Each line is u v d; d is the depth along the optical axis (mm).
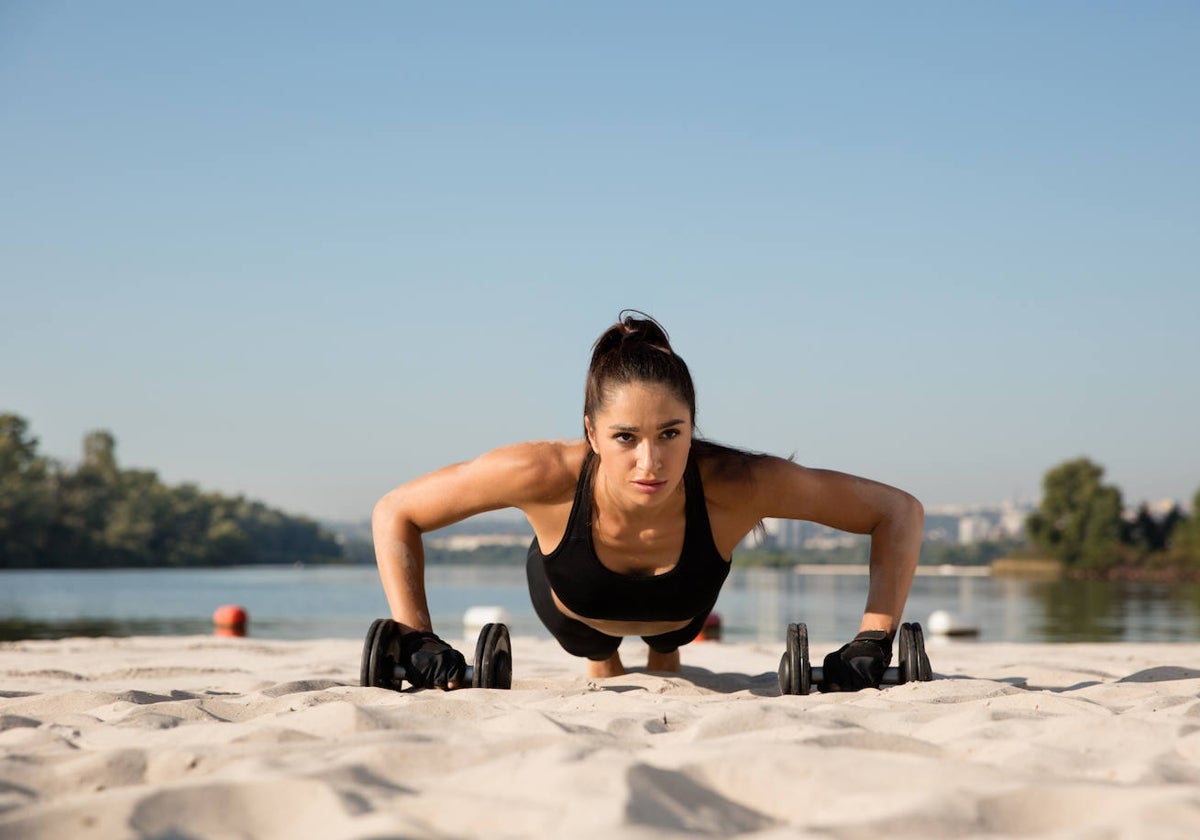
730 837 1312
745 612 15219
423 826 1277
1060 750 1810
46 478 73812
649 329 2943
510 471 3232
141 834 1294
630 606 3445
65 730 2176
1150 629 11227
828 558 83938
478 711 2428
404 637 3312
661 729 2207
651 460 2852
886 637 3307
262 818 1378
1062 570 58656
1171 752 1844
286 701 2680
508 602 18453
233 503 98562
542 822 1316
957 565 80375
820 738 1825
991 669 4793
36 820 1315
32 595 22797
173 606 17281
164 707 2510
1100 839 1264
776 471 3246
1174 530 58094
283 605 17812
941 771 1575
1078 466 60000
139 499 79312
